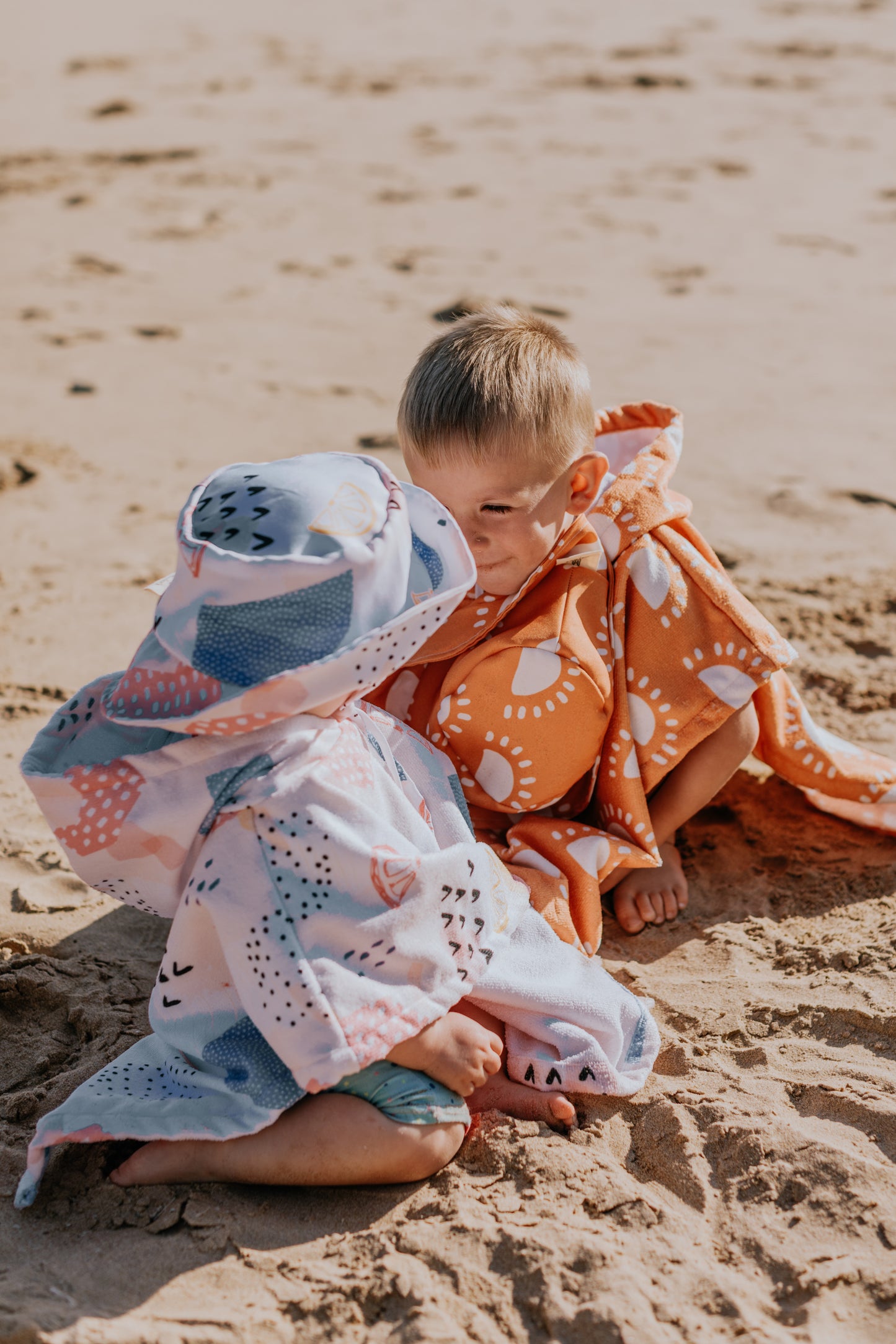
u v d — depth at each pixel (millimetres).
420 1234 1709
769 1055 2035
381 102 11422
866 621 3402
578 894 2254
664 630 2287
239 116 11000
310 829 1780
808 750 2545
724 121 10523
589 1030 2008
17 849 2557
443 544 1939
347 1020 1736
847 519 4035
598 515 2334
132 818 1805
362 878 1803
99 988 2211
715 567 2402
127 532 4047
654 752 2301
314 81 12344
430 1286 1630
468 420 2092
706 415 4949
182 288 6801
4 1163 1859
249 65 13242
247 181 8961
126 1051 1944
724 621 2295
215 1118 1759
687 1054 2045
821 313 6223
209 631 1749
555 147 9805
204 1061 1822
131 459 4652
